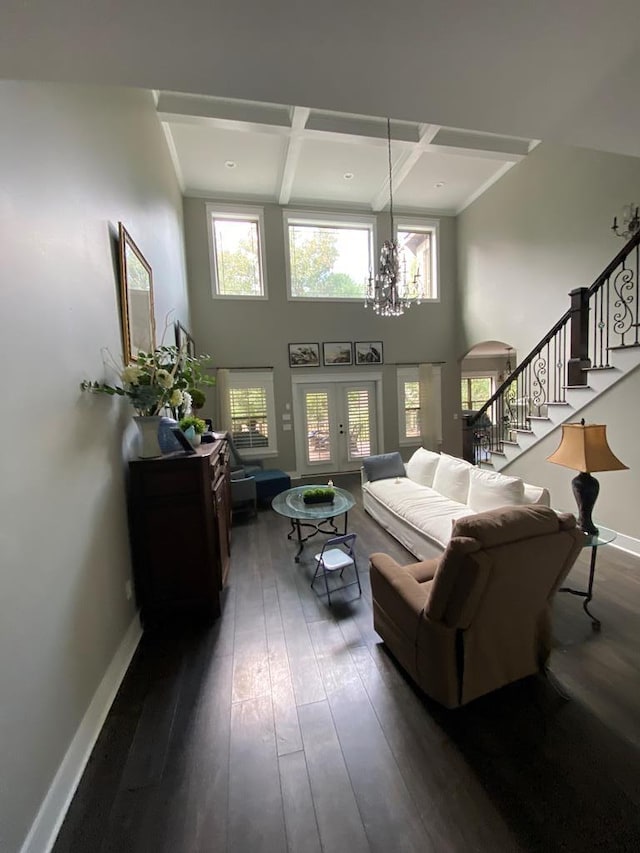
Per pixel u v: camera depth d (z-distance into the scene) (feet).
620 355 10.73
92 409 6.27
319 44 4.39
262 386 21.44
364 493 15.31
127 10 3.70
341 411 22.98
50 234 5.08
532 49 4.64
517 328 18.69
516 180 18.28
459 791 4.55
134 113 9.89
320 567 10.70
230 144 16.25
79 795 4.66
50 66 4.27
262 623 8.10
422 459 14.46
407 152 17.13
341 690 6.18
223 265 20.84
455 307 23.89
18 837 3.72
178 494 7.92
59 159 5.44
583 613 7.97
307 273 21.93
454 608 5.12
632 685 6.09
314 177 19.17
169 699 6.10
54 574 4.76
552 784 4.60
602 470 7.70
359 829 4.19
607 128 6.34
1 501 3.77
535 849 3.94
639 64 4.95
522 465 14.62
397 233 22.76
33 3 3.51
